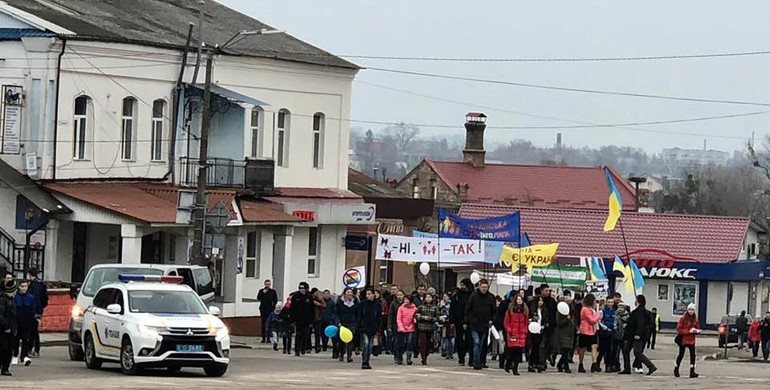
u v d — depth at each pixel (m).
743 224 86.31
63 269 46.09
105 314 29.62
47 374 28.25
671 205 144.00
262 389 26.09
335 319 40.12
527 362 38.44
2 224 45.75
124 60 47.91
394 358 37.94
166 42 49.53
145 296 29.48
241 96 51.03
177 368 29.98
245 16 60.09
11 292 28.27
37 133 45.56
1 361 27.72
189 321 28.77
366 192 64.38
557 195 105.62
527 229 86.94
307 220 54.12
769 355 55.16
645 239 85.94
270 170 53.78
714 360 52.19
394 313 37.78
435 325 37.75
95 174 47.19
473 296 34.84
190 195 41.94
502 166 107.62
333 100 57.81
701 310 81.50
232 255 50.12
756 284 83.94
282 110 55.22
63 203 45.38
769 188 135.50
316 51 57.56
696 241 85.56
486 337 35.25
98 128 47.16
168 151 50.28
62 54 45.50
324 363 35.94
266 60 53.75
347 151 58.78
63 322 42.62
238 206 49.41
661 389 29.80
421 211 65.25
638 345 36.19
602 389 29.31
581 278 51.59
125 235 44.69
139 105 48.81
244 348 43.06
